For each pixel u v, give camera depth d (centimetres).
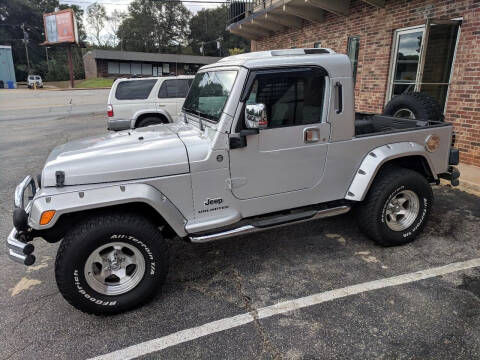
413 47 699
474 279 308
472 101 594
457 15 599
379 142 345
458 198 493
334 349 235
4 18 6625
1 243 402
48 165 266
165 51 8200
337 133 324
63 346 246
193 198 289
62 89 3900
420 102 431
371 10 788
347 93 318
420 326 253
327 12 948
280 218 323
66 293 259
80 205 252
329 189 338
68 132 1172
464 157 621
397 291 294
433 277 312
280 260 351
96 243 258
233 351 236
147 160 274
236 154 292
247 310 277
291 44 1173
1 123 1457
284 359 228
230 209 305
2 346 247
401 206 362
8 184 616
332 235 400
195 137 308
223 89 299
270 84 291
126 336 254
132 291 276
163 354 236
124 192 263
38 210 246
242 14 1363
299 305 280
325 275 321
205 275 329
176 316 273
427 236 389
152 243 274
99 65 5169
